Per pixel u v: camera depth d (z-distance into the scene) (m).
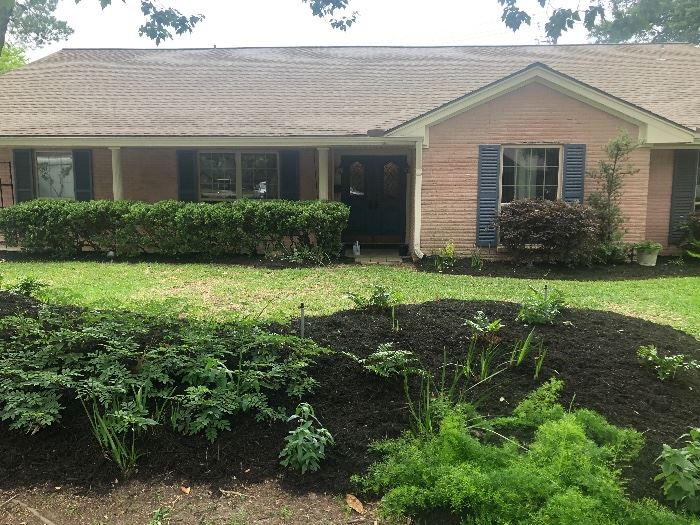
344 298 7.49
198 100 13.84
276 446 3.49
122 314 4.46
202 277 9.15
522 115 11.03
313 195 13.59
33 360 3.87
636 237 11.38
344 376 4.09
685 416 3.80
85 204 11.62
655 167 12.04
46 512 2.98
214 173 13.65
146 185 13.52
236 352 4.12
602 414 3.76
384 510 2.97
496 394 3.98
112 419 3.46
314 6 7.10
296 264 10.62
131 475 3.27
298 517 2.96
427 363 4.30
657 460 3.25
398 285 8.61
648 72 14.28
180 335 4.20
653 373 4.27
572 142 11.07
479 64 15.44
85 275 9.27
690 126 11.39
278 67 15.87
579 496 2.67
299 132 11.77
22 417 3.38
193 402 3.48
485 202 11.25
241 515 2.96
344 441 3.51
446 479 2.92
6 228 11.61
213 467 3.33
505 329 4.85
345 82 14.63
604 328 5.04
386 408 3.83
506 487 2.82
